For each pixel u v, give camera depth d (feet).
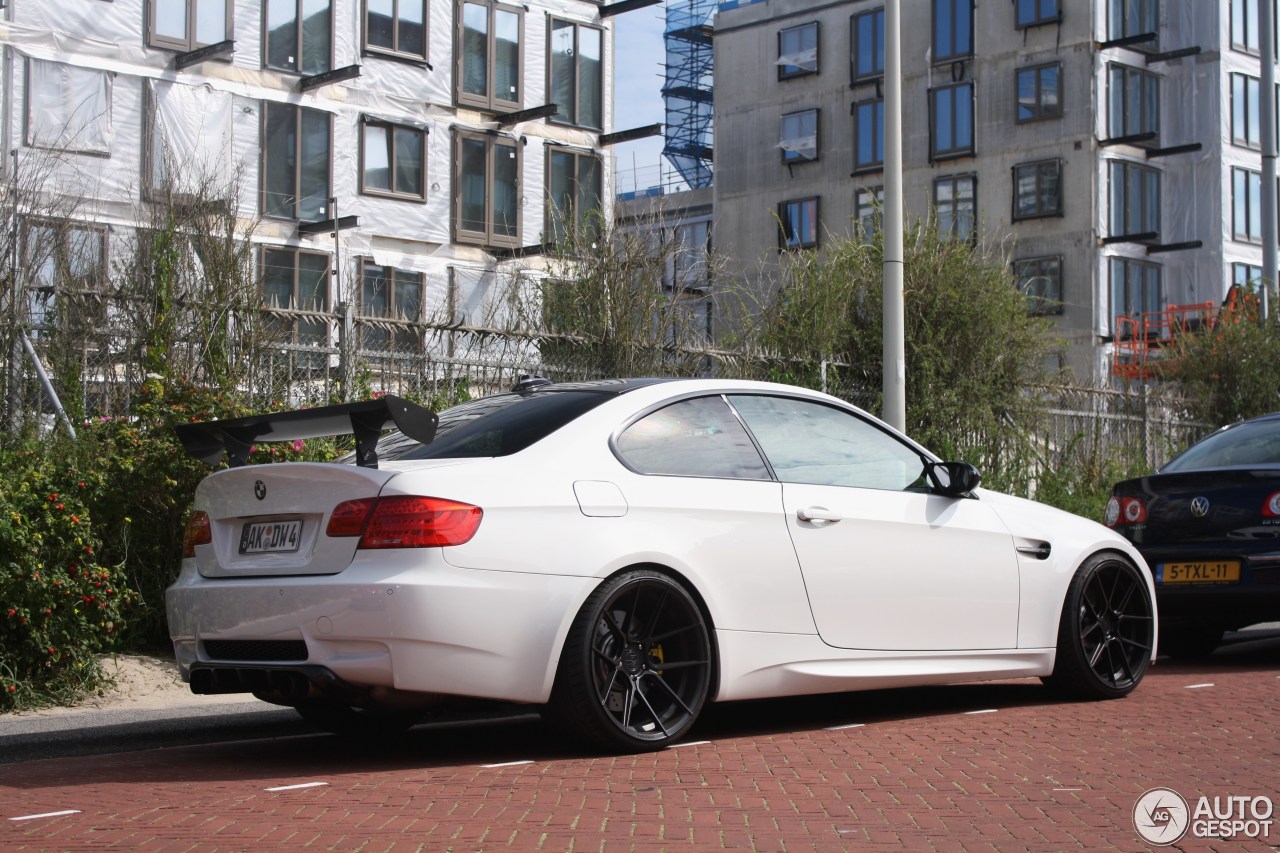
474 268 100.89
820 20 153.38
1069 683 22.93
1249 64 141.49
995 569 21.81
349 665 16.29
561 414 18.70
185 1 87.97
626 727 17.65
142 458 27.22
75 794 16.11
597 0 110.52
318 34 94.22
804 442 20.52
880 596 20.30
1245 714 21.44
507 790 15.78
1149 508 29.40
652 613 18.01
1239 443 31.22
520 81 105.40
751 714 21.97
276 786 16.40
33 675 22.88
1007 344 50.08
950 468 21.58
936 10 143.13
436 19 100.48
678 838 13.48
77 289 32.71
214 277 33.99
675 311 41.98
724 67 161.07
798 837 13.56
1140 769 16.98
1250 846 13.42
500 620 16.60
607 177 110.52
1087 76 133.69
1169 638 31.58
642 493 18.17
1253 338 62.28
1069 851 13.19
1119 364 74.54
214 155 88.58
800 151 153.17
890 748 18.48
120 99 84.99
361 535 16.57
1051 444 52.37
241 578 17.65
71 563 23.24
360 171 95.76
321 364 34.17
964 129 140.46
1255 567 27.61
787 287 47.19
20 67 81.66
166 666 25.90
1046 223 135.03
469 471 17.08
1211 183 137.69
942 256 49.42
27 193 34.78
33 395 31.60
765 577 19.02
